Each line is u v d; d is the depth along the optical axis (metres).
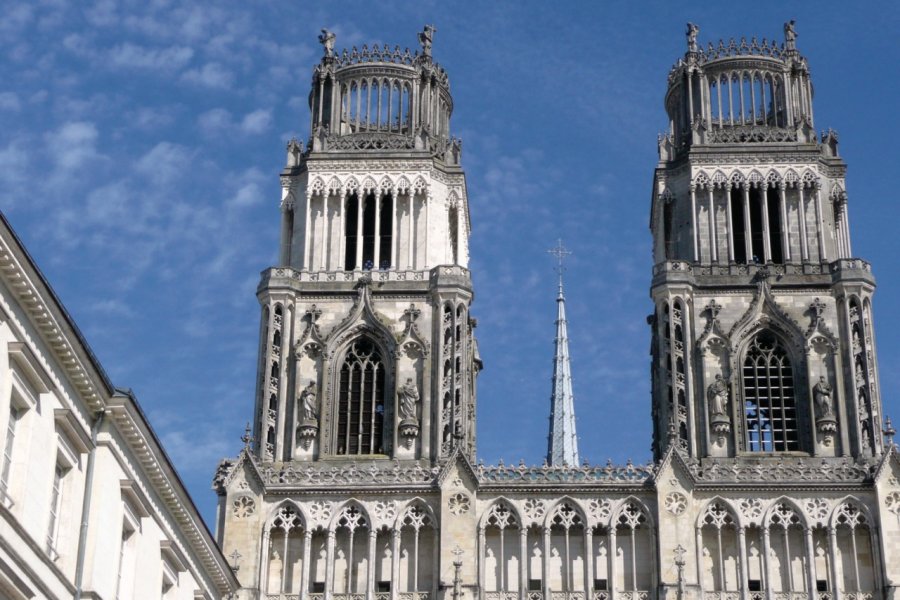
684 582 96.31
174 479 70.19
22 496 55.47
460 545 98.00
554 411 171.38
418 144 112.75
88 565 61.16
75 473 61.03
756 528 98.88
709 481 99.50
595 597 97.38
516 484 99.75
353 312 106.25
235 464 100.12
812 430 101.75
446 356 104.81
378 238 109.88
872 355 103.69
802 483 99.19
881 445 101.25
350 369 105.62
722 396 102.75
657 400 106.44
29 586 55.34
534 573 98.31
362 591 98.19
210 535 77.69
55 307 57.41
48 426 58.06
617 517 99.12
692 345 104.88
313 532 99.69
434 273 107.19
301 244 109.94
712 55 116.88
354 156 112.06
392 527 99.31
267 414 103.31
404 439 102.56
